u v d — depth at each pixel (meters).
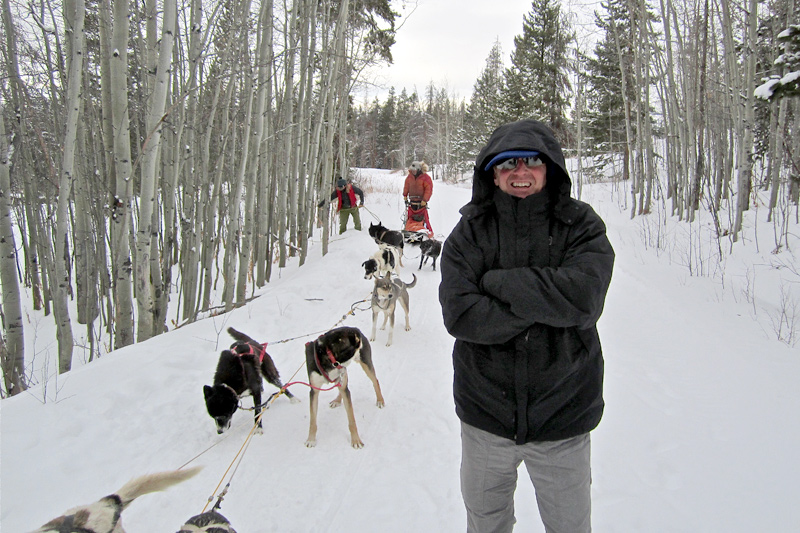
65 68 7.56
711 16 14.06
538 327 1.93
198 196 8.99
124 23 5.82
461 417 2.10
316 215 17.81
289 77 11.41
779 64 6.85
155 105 6.11
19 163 9.73
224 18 8.73
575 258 1.87
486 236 2.05
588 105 26.19
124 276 6.27
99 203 8.03
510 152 1.92
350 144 20.45
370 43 15.26
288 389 5.12
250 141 10.52
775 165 11.16
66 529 2.12
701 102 13.66
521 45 32.31
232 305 8.45
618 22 18.83
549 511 2.01
